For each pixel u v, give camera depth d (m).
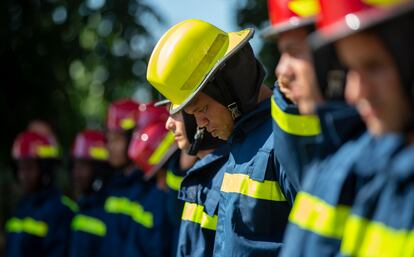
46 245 8.55
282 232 4.40
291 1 3.60
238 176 4.54
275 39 3.56
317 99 3.30
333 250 2.95
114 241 7.73
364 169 2.86
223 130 4.75
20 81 12.48
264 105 4.62
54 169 8.95
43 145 8.88
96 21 12.60
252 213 4.41
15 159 8.92
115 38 12.73
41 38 12.41
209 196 5.05
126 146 7.99
